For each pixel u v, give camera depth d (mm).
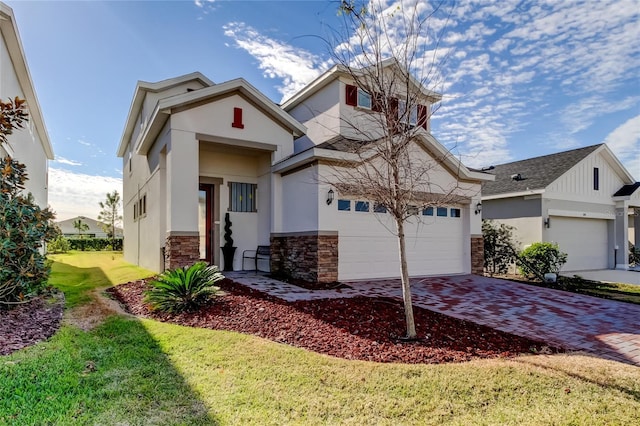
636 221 22297
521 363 4848
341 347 5395
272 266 12148
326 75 13641
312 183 10578
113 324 6441
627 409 3729
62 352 4941
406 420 3504
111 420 3404
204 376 4375
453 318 7266
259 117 12078
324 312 7031
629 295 10984
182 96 10617
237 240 13242
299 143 15930
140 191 15914
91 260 20375
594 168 18828
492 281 11906
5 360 4543
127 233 20297
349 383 4188
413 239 12383
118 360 4836
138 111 16516
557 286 12656
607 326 7027
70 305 7848
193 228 10719
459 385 4164
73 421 3348
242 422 3426
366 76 6441
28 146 15836
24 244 6895
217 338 5668
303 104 15820
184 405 3715
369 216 11461
